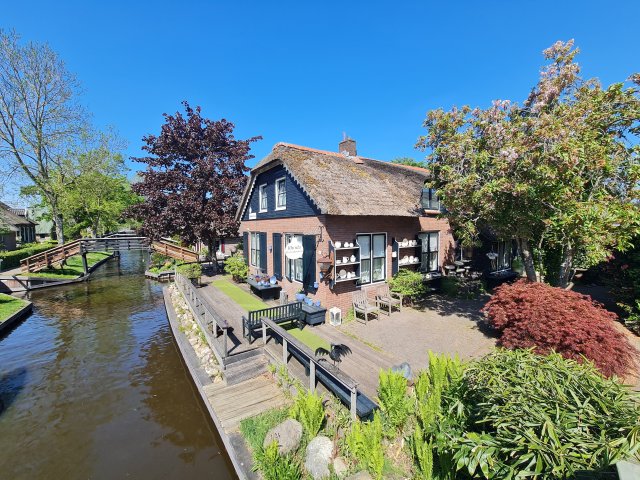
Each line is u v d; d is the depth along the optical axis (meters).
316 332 8.83
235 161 20.25
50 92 22.36
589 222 6.49
